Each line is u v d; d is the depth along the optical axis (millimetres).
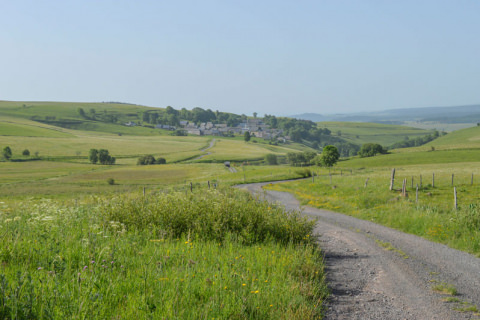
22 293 5098
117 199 13227
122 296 5805
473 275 10742
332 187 39625
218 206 12805
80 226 10258
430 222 18359
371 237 16672
